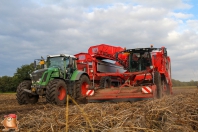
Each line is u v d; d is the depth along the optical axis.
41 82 9.76
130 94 8.59
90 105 5.66
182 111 4.11
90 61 14.44
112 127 3.25
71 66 10.88
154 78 10.45
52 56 11.03
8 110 7.50
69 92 10.66
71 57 11.16
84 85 11.77
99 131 3.17
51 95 9.20
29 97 10.43
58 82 9.50
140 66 11.89
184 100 5.36
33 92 9.77
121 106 5.49
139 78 11.34
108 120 3.50
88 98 9.25
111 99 9.10
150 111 3.99
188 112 4.16
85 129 3.20
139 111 4.22
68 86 10.72
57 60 10.97
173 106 4.67
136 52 11.97
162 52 12.22
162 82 12.41
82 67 14.41
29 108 8.05
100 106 5.39
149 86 8.36
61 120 3.82
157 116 3.75
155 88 9.05
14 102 12.54
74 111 4.71
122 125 3.22
